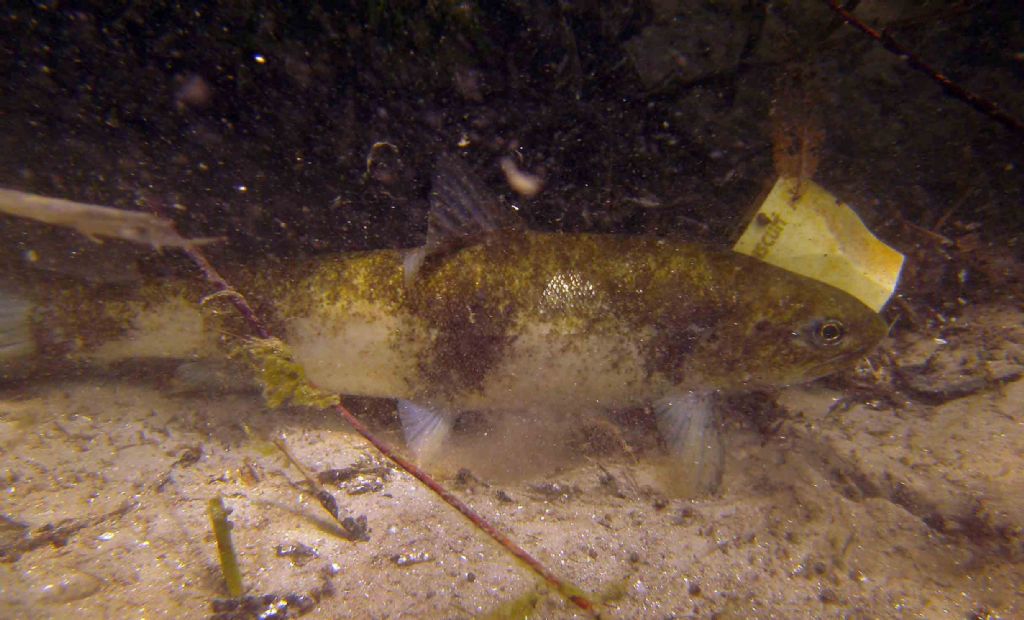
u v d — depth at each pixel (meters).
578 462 0.16
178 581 0.12
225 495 0.14
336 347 0.16
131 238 0.12
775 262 0.16
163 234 0.12
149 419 0.16
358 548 0.13
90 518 0.13
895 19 0.16
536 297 0.16
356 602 0.12
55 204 0.11
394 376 0.16
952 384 0.16
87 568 0.12
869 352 0.16
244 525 0.13
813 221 0.16
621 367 0.16
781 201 0.16
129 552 0.12
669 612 0.12
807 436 0.16
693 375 0.16
